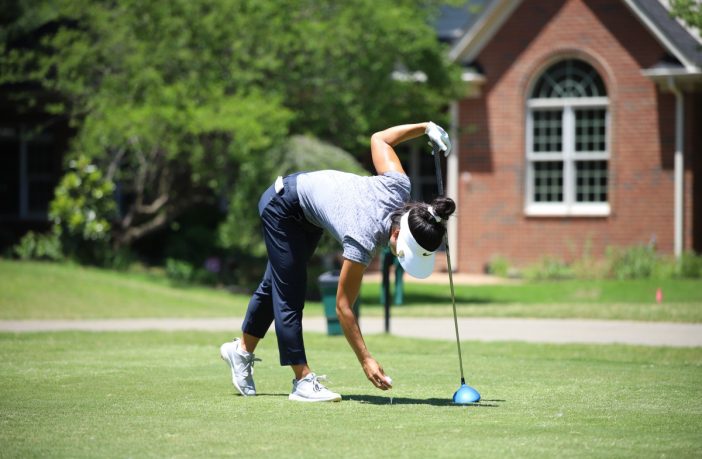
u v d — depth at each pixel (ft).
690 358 98.94
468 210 237.45
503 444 48.85
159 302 163.53
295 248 64.13
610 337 119.75
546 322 140.46
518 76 232.53
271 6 186.39
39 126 226.99
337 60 189.47
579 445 48.57
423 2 207.62
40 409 60.13
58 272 177.88
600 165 228.84
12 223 256.73
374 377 60.59
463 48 233.14
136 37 192.13
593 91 227.81
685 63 211.82
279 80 193.26
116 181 227.81
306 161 183.42
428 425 54.29
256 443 49.16
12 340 109.91
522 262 232.94
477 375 80.28
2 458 45.78
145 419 56.34
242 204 186.60
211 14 186.29
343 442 49.42
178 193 209.15
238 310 160.56
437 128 63.21
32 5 226.38
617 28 224.12
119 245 214.69
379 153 63.10
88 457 46.03
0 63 202.59
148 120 179.83
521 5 231.71
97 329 127.03
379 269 247.91
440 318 148.46
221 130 181.47
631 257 215.51
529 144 233.55
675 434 51.70
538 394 67.92
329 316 119.65
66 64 191.11
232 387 70.85
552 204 232.53
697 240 221.66
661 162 220.84
